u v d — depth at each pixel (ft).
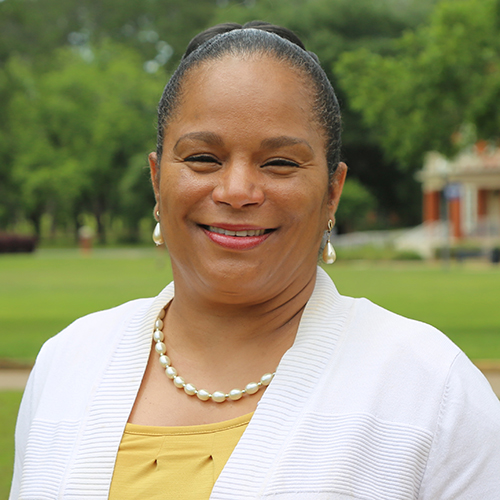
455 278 69.05
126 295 51.83
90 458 4.90
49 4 210.18
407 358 4.85
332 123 5.12
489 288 57.41
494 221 117.08
